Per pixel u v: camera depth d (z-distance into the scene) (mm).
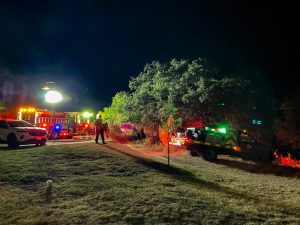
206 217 7621
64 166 12094
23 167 11484
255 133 24625
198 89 22656
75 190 9273
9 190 9227
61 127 29062
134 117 27500
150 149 23062
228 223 7395
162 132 24266
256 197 10070
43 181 10195
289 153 24875
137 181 10750
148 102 26562
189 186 10586
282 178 14953
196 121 23922
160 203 8312
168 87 24891
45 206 8078
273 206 9164
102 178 10758
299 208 9188
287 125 25938
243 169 16734
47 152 14219
